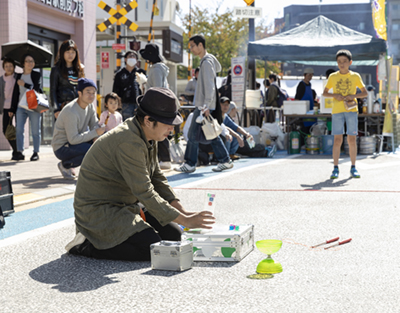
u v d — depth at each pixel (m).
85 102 6.98
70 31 16.14
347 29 13.40
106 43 26.89
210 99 8.04
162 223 3.21
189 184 6.82
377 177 7.38
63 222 4.50
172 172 8.36
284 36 13.35
